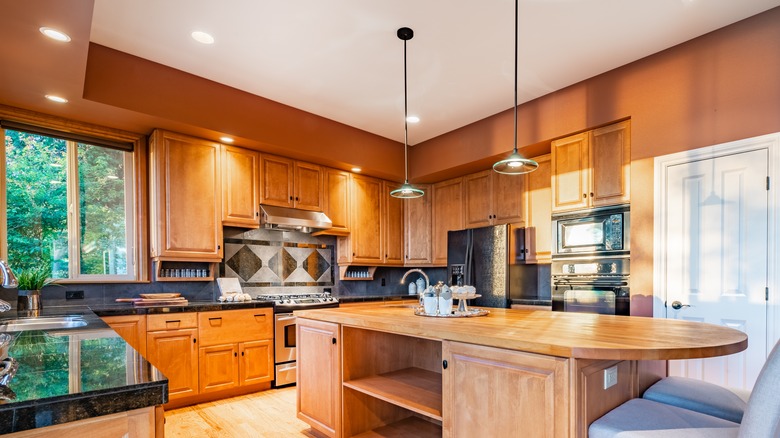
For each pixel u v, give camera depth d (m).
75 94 2.80
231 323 3.51
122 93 3.01
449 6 2.46
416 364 2.74
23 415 0.74
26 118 3.08
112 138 3.50
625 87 3.20
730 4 2.45
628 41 2.87
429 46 2.91
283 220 4.05
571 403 1.40
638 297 3.06
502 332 1.72
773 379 1.07
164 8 2.46
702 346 1.39
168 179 3.47
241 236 4.27
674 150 2.91
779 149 2.45
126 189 3.63
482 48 2.94
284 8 2.46
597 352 1.36
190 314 3.29
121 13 2.51
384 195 5.25
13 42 2.20
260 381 3.65
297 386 2.77
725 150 2.67
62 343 1.40
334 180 4.71
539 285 4.55
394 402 2.09
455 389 1.79
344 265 4.93
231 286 3.98
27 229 3.18
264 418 3.01
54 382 0.87
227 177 3.82
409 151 5.25
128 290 3.51
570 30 2.72
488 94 3.73
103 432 0.83
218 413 3.12
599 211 3.37
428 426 2.54
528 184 4.28
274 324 3.79
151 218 3.52
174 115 3.25
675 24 2.66
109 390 0.83
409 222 5.43
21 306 2.87
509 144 4.06
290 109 4.02
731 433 1.33
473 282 4.42
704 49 2.79
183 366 3.23
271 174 4.14
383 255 5.16
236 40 2.83
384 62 3.14
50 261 3.27
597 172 3.40
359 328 2.48
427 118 4.32
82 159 3.45
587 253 3.42
